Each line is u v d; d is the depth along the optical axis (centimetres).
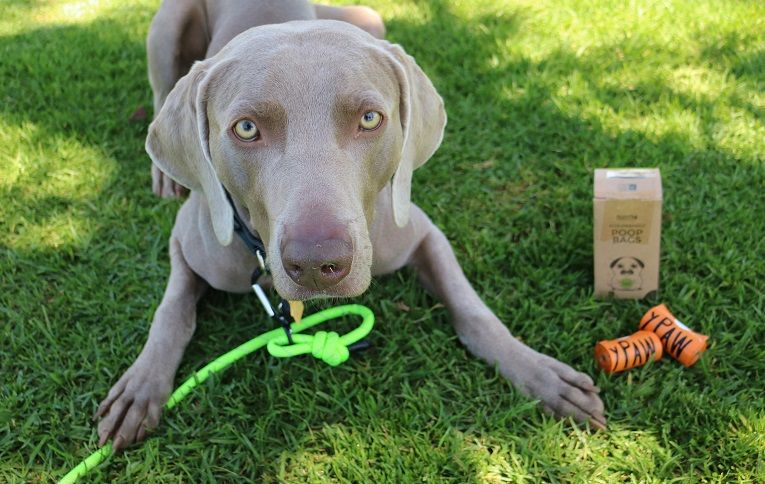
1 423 94
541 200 120
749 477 85
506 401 93
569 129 131
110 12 180
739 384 94
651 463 86
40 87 149
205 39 129
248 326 103
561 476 86
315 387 95
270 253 80
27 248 116
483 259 111
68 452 91
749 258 107
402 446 90
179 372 98
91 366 98
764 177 119
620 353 94
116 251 115
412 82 89
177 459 90
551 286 107
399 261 102
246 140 80
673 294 103
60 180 127
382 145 83
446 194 122
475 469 87
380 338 101
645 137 128
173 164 92
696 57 146
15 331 104
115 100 145
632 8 161
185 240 102
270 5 116
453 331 101
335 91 79
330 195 76
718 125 129
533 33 157
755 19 155
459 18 163
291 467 89
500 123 135
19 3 189
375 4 172
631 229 99
